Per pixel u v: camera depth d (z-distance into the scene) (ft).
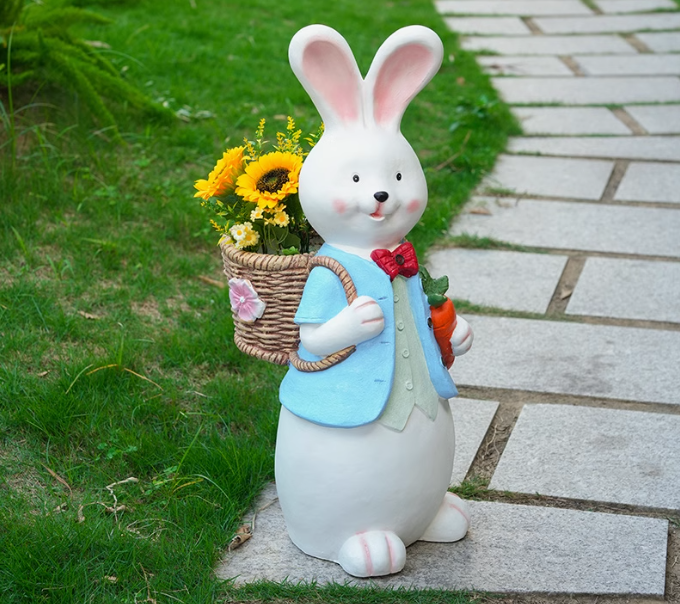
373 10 21.95
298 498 7.93
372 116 7.75
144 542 8.12
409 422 7.78
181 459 8.72
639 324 10.44
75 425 8.95
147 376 9.52
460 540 8.26
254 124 13.93
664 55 19.56
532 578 7.99
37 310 9.95
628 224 12.03
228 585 7.95
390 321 7.73
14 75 11.96
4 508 8.34
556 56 19.69
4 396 9.11
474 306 10.68
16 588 7.83
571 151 14.46
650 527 8.36
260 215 7.80
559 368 9.89
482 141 14.39
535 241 11.73
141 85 14.64
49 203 11.28
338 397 7.70
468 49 20.01
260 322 7.87
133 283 10.58
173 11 19.11
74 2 15.52
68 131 12.28
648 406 9.47
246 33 18.37
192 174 12.28
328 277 7.68
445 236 11.83
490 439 9.18
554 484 8.72
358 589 7.87
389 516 7.88
